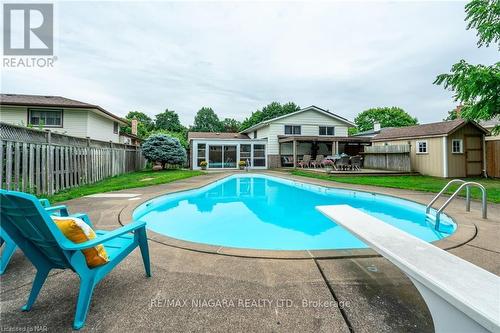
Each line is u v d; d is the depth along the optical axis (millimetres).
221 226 5059
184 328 1604
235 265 2498
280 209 6672
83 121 13961
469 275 1428
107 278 2238
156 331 1579
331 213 3207
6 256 2359
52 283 2152
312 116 20281
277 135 19703
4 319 1689
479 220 4219
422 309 1789
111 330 1583
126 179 10695
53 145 6625
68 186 7430
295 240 4238
